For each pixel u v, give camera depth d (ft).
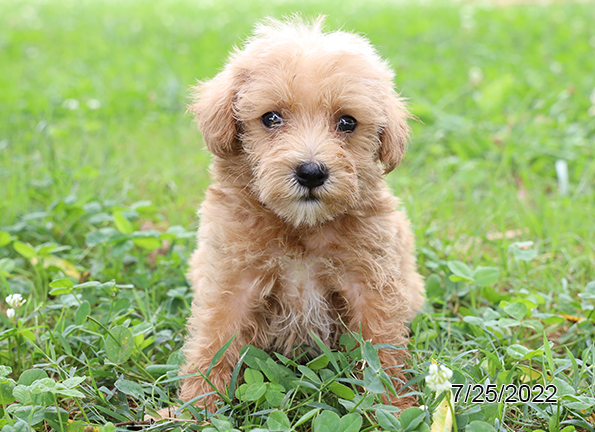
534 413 1.97
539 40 6.78
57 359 2.08
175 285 2.46
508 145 3.42
